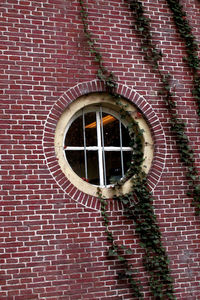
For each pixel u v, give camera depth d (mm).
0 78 5688
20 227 5406
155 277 5887
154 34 6676
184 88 6691
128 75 6379
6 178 5473
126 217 5941
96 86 6148
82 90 6055
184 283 6012
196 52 6875
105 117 6402
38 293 5309
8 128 5602
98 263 5656
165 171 6289
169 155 6363
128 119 6402
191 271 6094
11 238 5344
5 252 5285
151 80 6508
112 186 6133
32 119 5730
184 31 6859
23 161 5586
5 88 5684
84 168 6117
